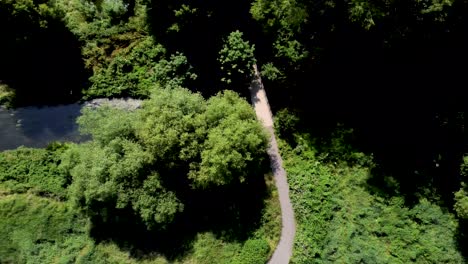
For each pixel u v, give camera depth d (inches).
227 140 1065.5
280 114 1214.9
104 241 1167.0
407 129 1203.9
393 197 1148.5
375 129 1214.9
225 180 1070.4
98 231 1174.3
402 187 1155.9
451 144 1162.0
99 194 1072.8
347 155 1191.6
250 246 1116.5
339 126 1222.3
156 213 1083.9
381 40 1120.8
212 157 1051.9
